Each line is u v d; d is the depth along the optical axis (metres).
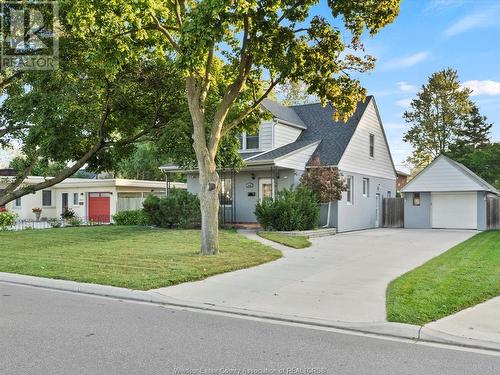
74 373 4.29
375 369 4.52
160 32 12.65
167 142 16.14
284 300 7.36
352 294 7.75
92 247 13.48
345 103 13.49
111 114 17.98
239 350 5.06
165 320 6.36
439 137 45.84
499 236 19.25
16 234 17.61
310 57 12.99
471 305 6.80
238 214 22.72
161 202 20.12
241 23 12.26
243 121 15.48
